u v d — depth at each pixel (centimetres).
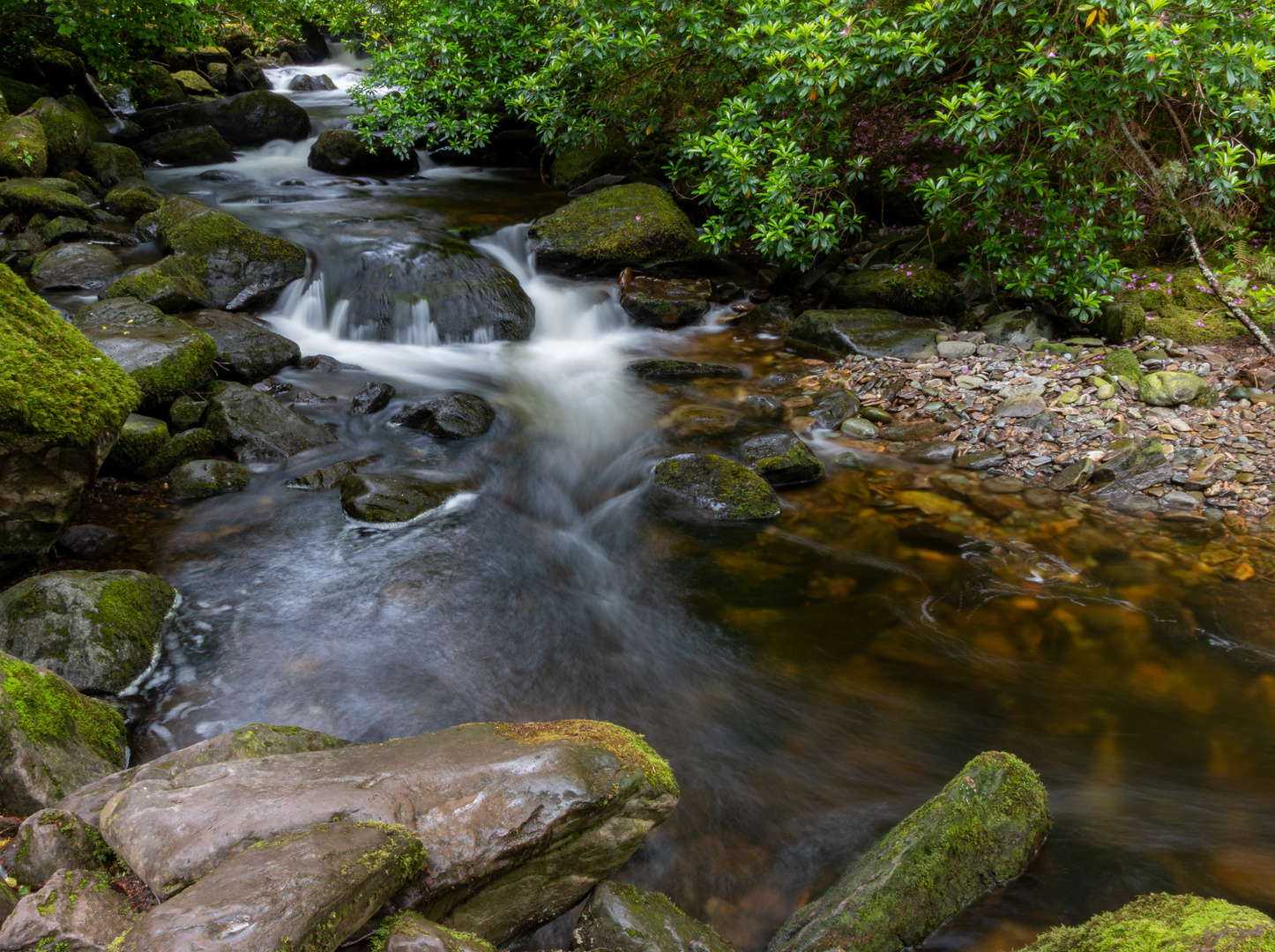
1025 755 321
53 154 916
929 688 361
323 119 1377
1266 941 170
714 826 291
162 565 418
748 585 438
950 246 813
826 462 567
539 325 788
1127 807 291
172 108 1205
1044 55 576
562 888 231
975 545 470
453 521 484
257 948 154
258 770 219
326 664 362
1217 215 687
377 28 1282
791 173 682
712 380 693
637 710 349
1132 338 654
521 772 221
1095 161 669
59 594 341
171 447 495
